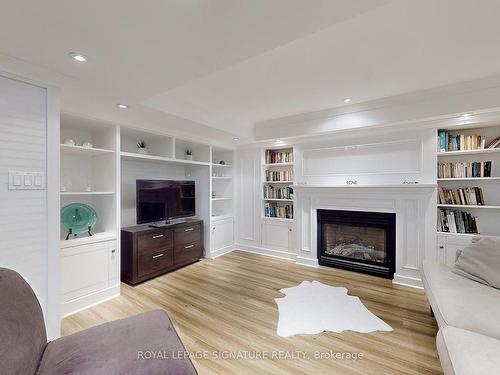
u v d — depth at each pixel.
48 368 1.06
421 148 3.11
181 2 1.07
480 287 1.87
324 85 2.51
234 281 3.28
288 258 4.26
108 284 2.79
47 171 1.81
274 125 3.79
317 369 1.71
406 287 3.07
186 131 3.48
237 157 4.79
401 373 1.66
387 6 1.39
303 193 4.02
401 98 2.81
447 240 2.93
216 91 2.63
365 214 3.52
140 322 1.38
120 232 3.05
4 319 1.02
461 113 2.57
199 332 2.14
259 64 2.08
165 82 1.87
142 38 1.34
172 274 3.54
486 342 1.24
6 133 1.63
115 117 2.73
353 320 2.32
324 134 3.52
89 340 1.21
